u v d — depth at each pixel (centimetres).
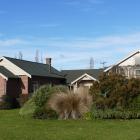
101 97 2888
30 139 1800
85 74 5269
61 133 2000
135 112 2794
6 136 1891
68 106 2772
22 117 2950
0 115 3219
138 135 1911
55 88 3055
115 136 1878
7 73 4950
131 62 4738
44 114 2817
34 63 5606
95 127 2255
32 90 5084
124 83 2912
